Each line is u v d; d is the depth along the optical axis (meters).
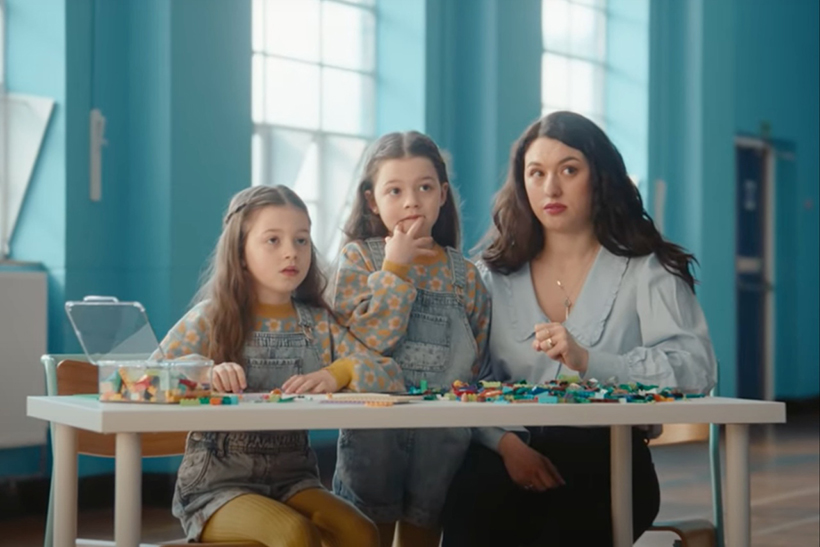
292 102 7.36
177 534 4.85
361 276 2.78
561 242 2.94
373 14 7.86
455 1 8.12
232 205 2.56
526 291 2.95
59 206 5.77
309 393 2.44
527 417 2.13
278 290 2.53
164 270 6.04
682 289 2.87
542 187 2.87
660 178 9.98
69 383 2.64
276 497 2.54
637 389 2.47
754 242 11.39
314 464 2.64
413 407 2.08
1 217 5.83
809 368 11.97
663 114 10.01
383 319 2.68
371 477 2.84
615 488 2.78
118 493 1.94
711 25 10.20
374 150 2.88
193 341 2.52
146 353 2.32
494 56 8.04
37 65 5.81
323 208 7.54
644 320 2.83
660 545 3.36
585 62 9.70
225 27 6.36
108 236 6.05
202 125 6.23
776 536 4.92
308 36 7.46
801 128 11.83
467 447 2.91
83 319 2.27
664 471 6.93
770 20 11.41
